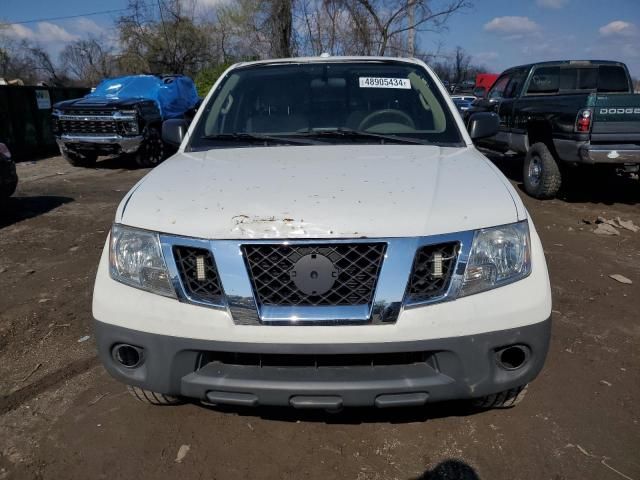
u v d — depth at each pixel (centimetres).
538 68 850
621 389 280
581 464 227
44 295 414
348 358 202
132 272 211
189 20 2192
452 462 231
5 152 661
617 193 798
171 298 204
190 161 276
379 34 1508
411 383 198
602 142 654
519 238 209
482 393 205
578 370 299
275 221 198
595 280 436
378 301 193
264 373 203
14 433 252
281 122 323
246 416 263
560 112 689
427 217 200
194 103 1255
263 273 198
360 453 238
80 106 1039
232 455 238
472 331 197
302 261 195
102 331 213
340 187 220
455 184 227
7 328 356
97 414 266
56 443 246
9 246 553
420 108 326
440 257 199
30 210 718
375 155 272
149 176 257
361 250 196
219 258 198
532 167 771
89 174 1044
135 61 2231
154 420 261
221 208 208
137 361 215
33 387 290
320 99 333
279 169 248
